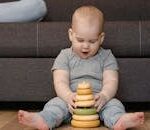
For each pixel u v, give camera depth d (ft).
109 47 4.95
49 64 4.99
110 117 4.01
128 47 4.92
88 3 6.91
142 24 4.91
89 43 4.48
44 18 6.59
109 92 4.37
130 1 6.89
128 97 4.96
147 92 4.94
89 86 4.21
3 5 5.59
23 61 5.04
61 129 4.04
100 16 4.52
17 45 5.03
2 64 5.08
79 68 4.59
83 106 4.11
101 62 4.62
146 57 4.99
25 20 5.55
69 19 6.87
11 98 5.11
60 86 4.42
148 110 5.34
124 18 6.83
